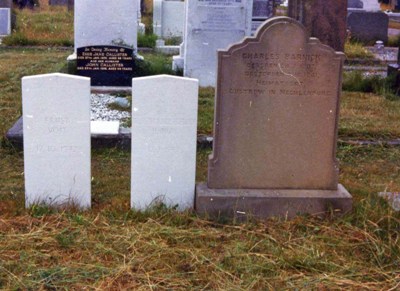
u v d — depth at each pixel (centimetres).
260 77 511
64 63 1044
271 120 518
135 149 508
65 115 502
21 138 661
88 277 430
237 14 933
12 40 1399
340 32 912
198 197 511
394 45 1546
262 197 513
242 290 423
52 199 513
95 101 840
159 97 501
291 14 927
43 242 464
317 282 431
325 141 524
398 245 466
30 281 424
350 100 884
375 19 1534
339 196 518
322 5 905
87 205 517
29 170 509
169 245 470
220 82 509
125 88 896
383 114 815
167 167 512
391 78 948
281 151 523
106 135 670
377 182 611
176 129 507
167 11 1530
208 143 680
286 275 438
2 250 455
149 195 516
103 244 463
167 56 1277
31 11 1955
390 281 436
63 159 508
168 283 429
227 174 523
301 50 510
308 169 528
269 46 508
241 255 456
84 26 960
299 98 517
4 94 870
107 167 629
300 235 488
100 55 899
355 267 450
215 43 938
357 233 488
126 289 421
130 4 957
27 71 1034
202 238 479
